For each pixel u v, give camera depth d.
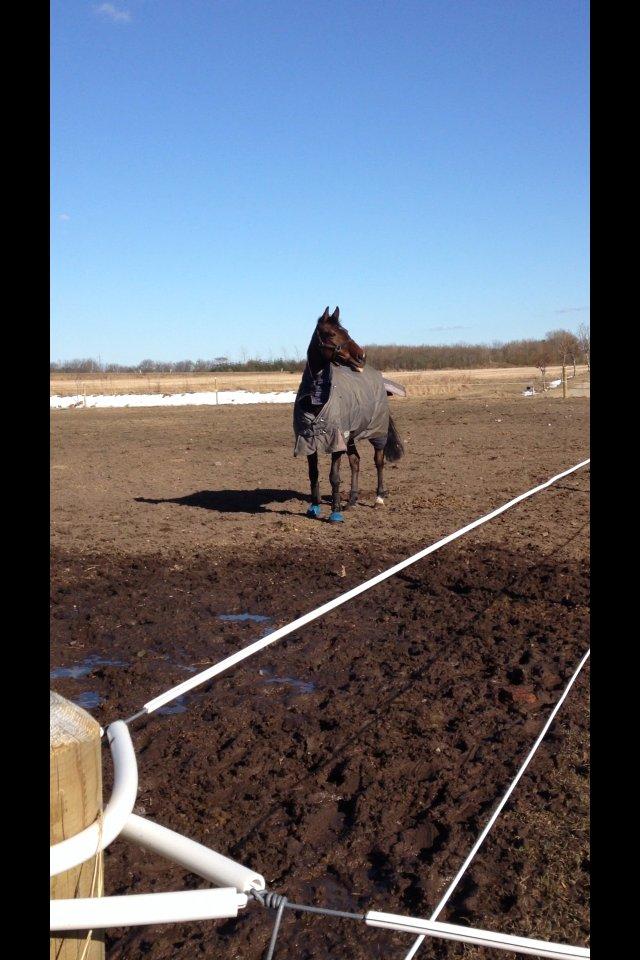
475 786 4.33
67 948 1.45
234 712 5.38
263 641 3.00
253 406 38.72
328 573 8.84
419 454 18.50
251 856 3.79
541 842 3.78
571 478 14.59
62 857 1.41
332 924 3.32
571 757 4.55
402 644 6.63
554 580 8.20
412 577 8.57
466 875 3.58
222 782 4.48
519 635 6.71
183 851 1.62
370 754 4.73
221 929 3.36
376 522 11.37
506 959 3.07
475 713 5.23
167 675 6.09
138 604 7.87
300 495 13.77
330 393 10.91
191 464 17.88
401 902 3.45
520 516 11.51
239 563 9.30
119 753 1.79
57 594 8.23
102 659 6.54
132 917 1.38
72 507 12.88
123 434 25.05
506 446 19.45
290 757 4.77
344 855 3.79
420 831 3.95
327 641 6.75
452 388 45.03
